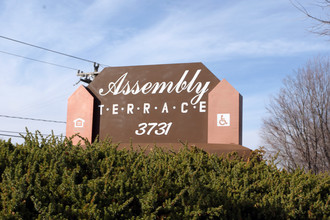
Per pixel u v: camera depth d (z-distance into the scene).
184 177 5.01
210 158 6.16
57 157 4.85
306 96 28.11
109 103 10.30
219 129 9.28
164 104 9.87
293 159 26.78
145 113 9.96
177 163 5.66
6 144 5.29
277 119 28.92
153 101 9.96
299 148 26.77
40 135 5.52
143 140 9.84
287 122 28.45
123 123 10.08
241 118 9.63
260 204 5.18
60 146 5.21
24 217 3.84
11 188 3.96
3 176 4.32
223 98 9.38
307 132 27.67
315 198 5.63
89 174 4.81
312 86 27.72
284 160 26.19
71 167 4.82
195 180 4.71
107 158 5.02
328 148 26.14
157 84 10.03
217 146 8.80
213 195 4.86
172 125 9.72
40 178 4.34
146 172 4.73
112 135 10.09
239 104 9.32
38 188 4.07
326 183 5.98
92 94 10.52
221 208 4.66
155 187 4.51
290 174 6.31
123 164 5.01
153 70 10.14
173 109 9.78
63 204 4.12
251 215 5.17
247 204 5.14
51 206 3.81
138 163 5.06
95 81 10.58
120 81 10.36
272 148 28.78
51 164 4.59
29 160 4.75
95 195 4.07
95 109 10.39
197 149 6.54
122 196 4.29
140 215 4.22
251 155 7.34
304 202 5.39
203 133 9.47
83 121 10.27
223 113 9.31
